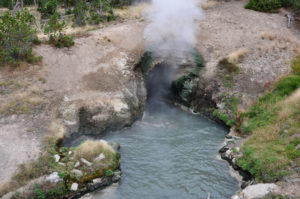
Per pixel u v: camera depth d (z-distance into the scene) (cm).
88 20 2312
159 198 1028
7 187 934
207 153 1303
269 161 1064
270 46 1870
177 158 1267
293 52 1814
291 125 1242
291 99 1414
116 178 1101
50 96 1413
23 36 1597
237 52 1816
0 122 1223
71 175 1026
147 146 1359
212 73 1734
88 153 1134
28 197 930
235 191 1057
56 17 1911
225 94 1619
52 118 1313
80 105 1408
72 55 1719
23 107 1315
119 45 1862
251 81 1641
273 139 1212
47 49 1728
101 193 1037
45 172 1017
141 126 1553
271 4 2405
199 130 1519
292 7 2417
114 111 1462
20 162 1040
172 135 1466
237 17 2259
